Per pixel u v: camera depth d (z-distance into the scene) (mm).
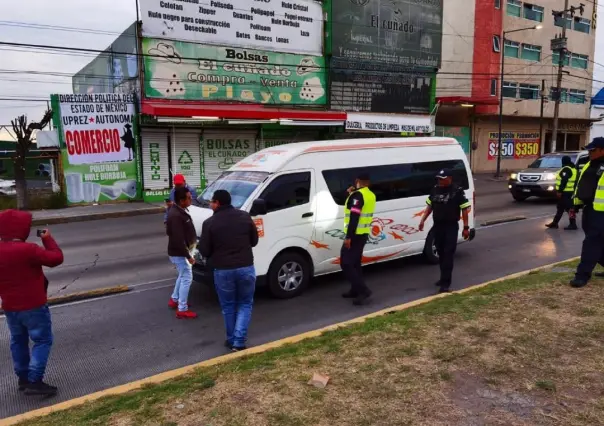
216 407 3605
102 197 19125
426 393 3695
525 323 5004
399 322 5227
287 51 22969
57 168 21547
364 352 4480
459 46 32969
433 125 28953
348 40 24891
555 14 36812
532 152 39094
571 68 41375
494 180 29062
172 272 8953
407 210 8492
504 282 6766
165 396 3818
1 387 4609
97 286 8086
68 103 18203
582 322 4965
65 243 12117
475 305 5668
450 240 7062
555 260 9039
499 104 32625
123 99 19047
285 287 7137
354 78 25500
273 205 6969
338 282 7969
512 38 35594
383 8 25969
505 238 11273
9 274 4168
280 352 4637
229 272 5117
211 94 20906
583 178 6207
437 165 8953
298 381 3957
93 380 4688
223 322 6242
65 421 3574
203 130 20844
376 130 25891
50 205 18188
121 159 19281
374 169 8102
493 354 4316
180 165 20469
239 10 21172
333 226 7547
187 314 6430
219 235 5098
